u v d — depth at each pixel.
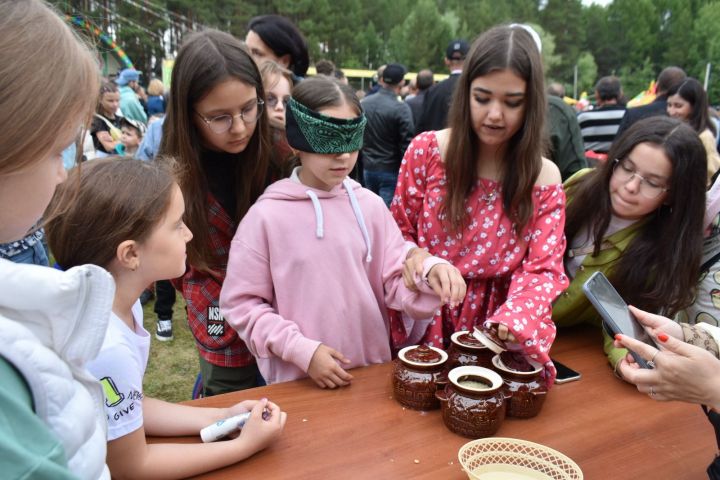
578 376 1.18
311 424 0.96
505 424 0.99
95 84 0.50
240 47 1.24
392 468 0.85
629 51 47.84
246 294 1.17
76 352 0.51
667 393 0.84
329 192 1.23
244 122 1.22
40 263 1.49
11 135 0.43
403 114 3.76
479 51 1.20
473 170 1.32
